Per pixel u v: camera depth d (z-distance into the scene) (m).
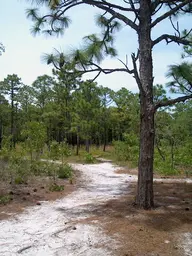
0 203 5.66
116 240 3.64
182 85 5.37
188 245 3.47
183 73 5.16
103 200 6.15
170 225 4.21
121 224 4.28
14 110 27.62
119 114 27.64
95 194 6.99
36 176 9.46
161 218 4.57
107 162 17.17
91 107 20.31
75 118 20.84
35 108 26.73
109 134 36.25
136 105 18.86
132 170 12.73
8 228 4.20
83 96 20.81
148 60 5.32
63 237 3.81
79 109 20.33
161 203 5.67
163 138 13.39
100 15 6.63
